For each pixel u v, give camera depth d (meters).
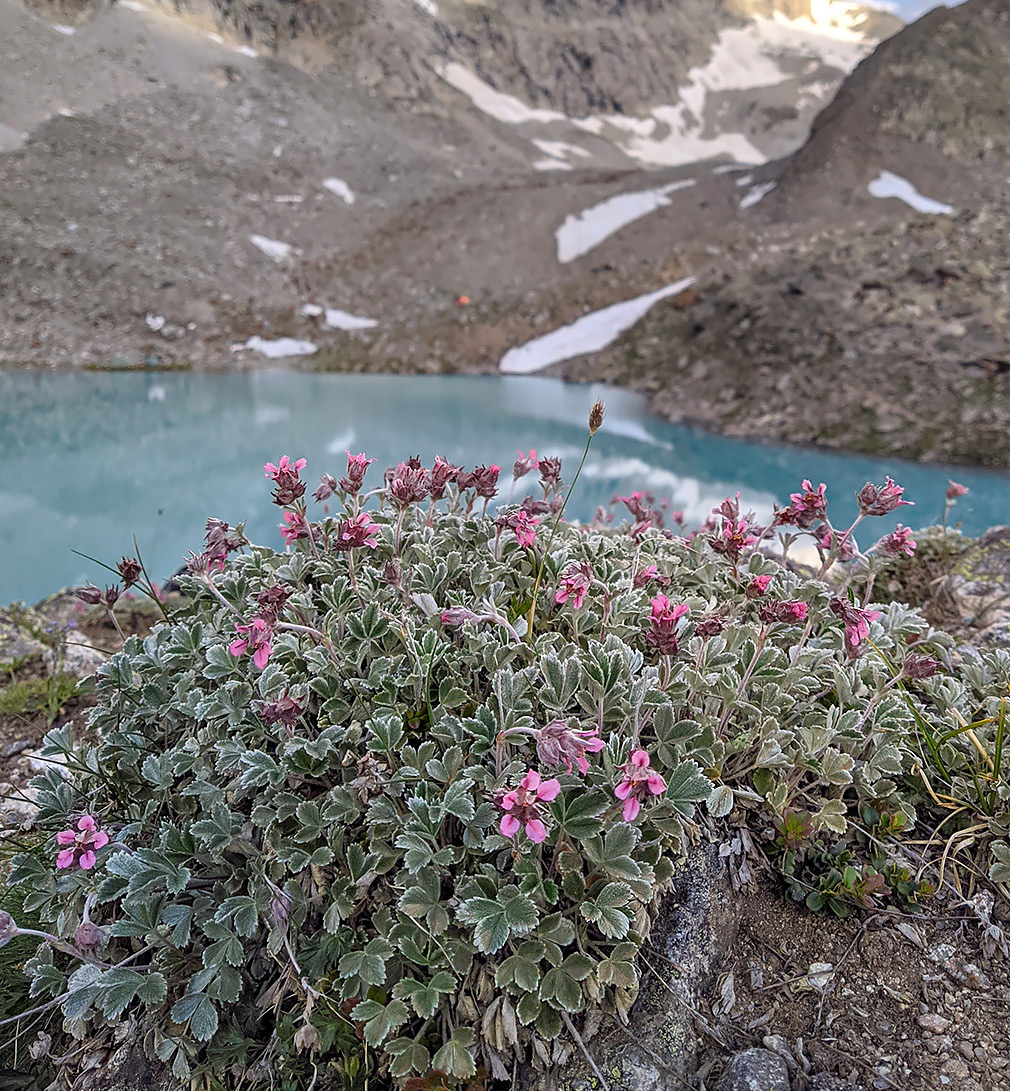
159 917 2.39
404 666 2.86
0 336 25.22
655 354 22.70
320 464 14.88
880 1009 2.24
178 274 31.06
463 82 78.94
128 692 3.13
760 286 21.75
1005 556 4.99
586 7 99.81
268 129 50.00
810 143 38.69
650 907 2.37
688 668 2.66
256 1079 2.21
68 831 2.19
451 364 27.80
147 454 15.79
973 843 2.69
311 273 35.06
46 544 11.25
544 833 1.82
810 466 13.96
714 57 114.25
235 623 3.14
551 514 3.99
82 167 37.66
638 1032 2.16
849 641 2.58
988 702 3.10
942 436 14.11
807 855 2.63
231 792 2.65
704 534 3.94
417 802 2.28
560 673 2.53
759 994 2.29
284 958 2.33
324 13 66.06
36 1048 2.46
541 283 34.31
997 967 2.34
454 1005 2.19
